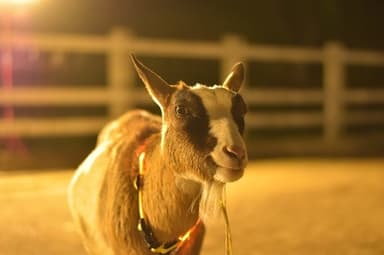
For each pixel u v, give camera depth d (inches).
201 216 156.0
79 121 496.7
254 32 815.7
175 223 161.3
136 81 627.5
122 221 166.6
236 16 815.1
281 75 785.6
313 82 796.0
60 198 356.5
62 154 491.8
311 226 303.0
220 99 151.3
